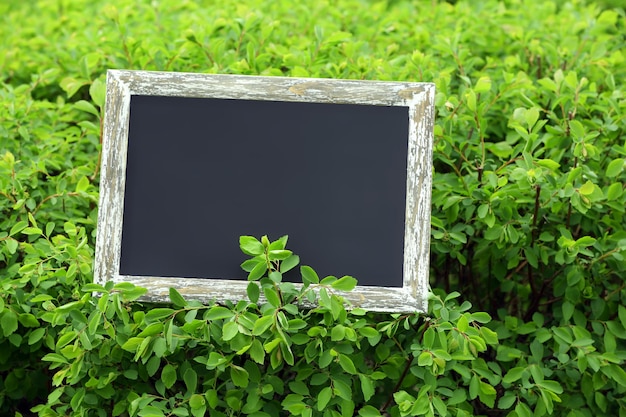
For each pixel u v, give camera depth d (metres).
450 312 1.69
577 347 1.79
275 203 1.66
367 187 1.67
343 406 1.63
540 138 2.15
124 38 2.41
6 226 1.94
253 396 1.65
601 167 2.09
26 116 2.23
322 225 1.65
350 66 2.19
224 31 2.53
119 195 1.66
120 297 1.60
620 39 2.56
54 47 2.71
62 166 2.22
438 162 2.14
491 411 2.00
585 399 1.93
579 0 3.04
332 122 1.69
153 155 1.68
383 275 1.64
